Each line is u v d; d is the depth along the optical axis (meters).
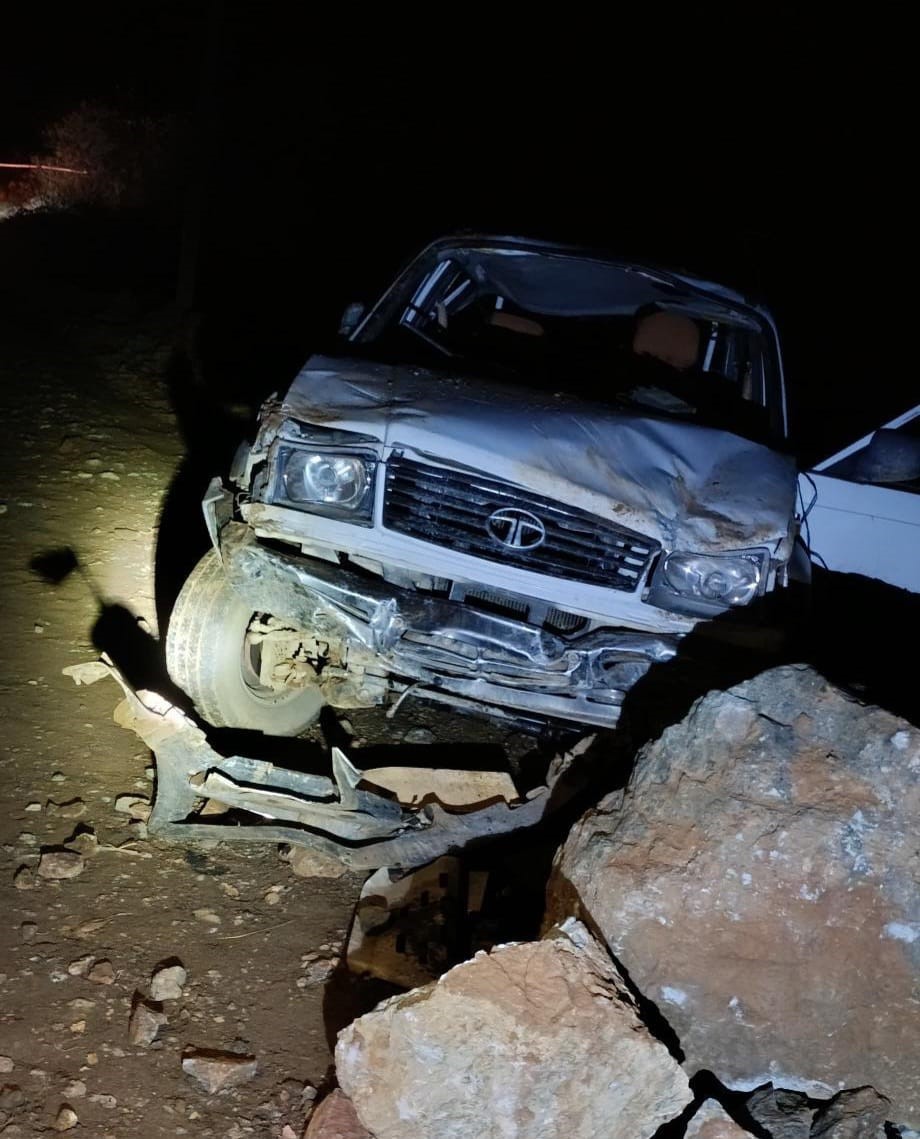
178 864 4.00
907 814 3.21
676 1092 2.94
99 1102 3.05
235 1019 3.41
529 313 5.95
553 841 4.30
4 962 3.43
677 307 5.73
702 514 4.20
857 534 5.83
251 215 14.37
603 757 4.37
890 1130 3.22
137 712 4.24
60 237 12.38
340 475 4.18
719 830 3.28
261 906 3.89
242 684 4.58
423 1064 2.83
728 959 3.24
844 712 3.34
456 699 4.45
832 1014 3.23
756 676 3.52
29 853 3.89
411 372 4.68
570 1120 2.90
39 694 4.81
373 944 3.69
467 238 5.72
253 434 4.53
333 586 4.23
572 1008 2.88
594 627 4.24
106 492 7.05
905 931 3.19
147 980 3.48
